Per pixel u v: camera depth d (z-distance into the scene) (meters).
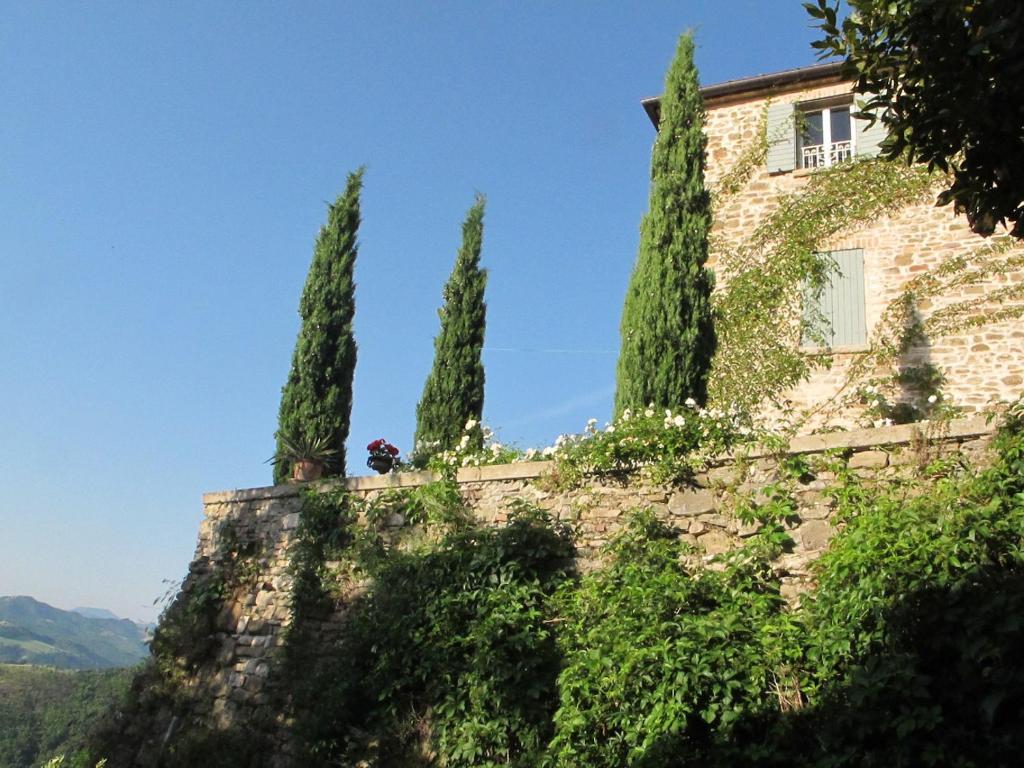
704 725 6.30
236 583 10.68
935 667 5.72
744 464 7.61
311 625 9.53
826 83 13.98
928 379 12.01
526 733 7.12
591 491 8.32
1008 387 11.62
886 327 12.50
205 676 10.28
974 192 5.44
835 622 6.20
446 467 9.56
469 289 13.84
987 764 5.27
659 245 10.34
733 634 6.54
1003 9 4.76
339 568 9.70
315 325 13.00
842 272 12.99
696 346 9.77
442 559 8.56
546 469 8.68
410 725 7.91
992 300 12.09
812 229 13.29
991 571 5.75
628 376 9.80
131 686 10.98
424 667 8.01
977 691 5.49
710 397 12.89
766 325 13.08
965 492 6.30
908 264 12.67
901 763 5.42
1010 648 5.40
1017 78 4.88
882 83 5.55
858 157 13.36
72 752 10.88
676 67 11.54
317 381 12.73
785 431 7.93
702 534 7.57
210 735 9.39
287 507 10.67
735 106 14.55
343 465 12.48
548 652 7.46
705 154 11.08
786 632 6.41
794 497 7.21
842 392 12.41
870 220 13.09
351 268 13.58
